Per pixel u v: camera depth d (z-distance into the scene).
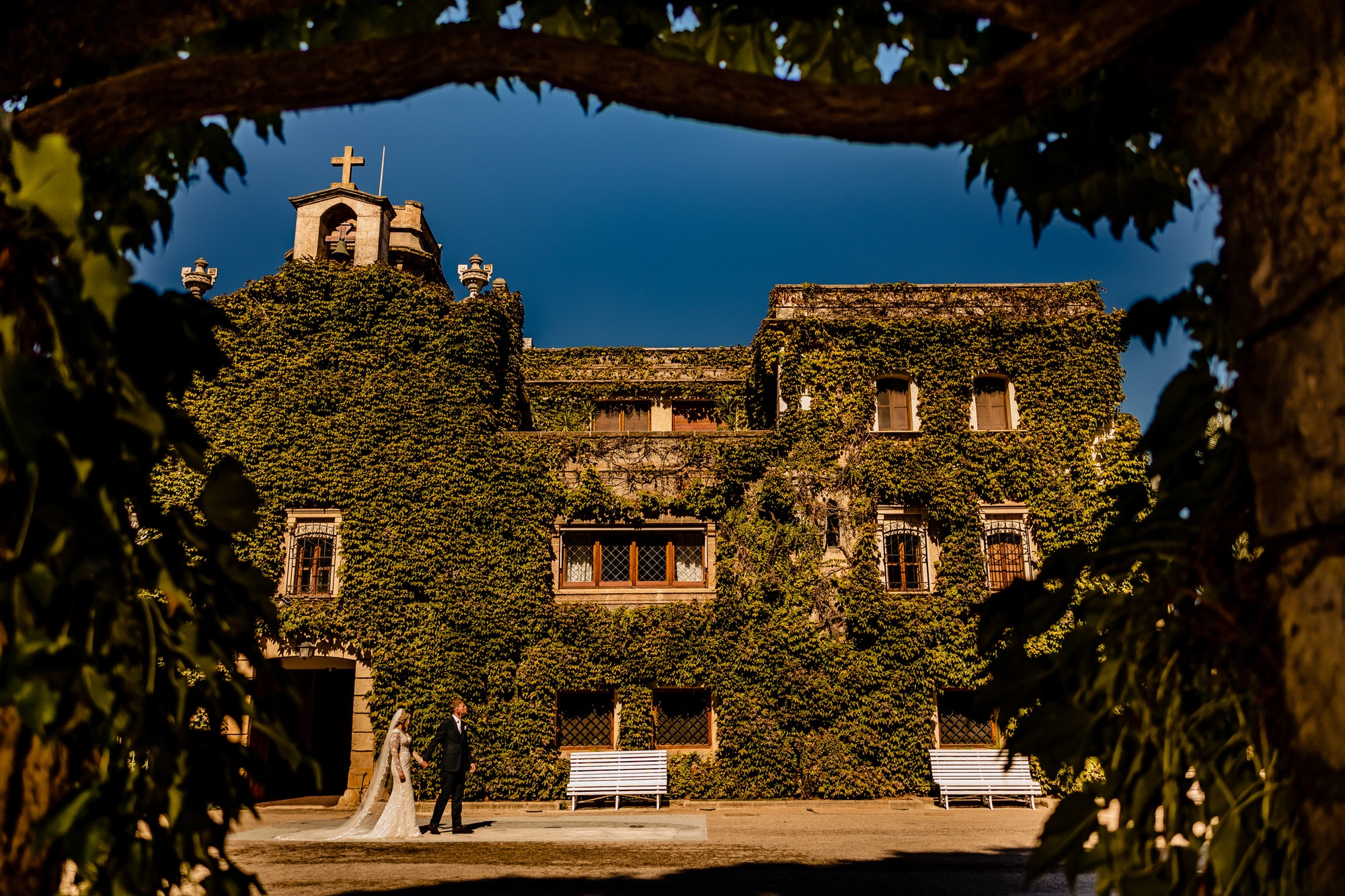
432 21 3.92
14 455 2.44
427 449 18.28
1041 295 19.81
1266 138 2.17
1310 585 2.02
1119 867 3.04
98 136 2.62
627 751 17.05
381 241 20.05
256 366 18.25
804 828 13.53
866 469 18.67
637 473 18.56
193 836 3.44
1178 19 2.27
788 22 3.82
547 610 17.80
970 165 3.90
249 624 3.84
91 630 2.95
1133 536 3.35
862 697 17.53
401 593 17.50
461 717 13.49
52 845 2.89
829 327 19.45
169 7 2.65
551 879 8.76
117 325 3.00
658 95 2.48
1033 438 18.97
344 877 8.88
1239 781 3.03
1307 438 2.03
